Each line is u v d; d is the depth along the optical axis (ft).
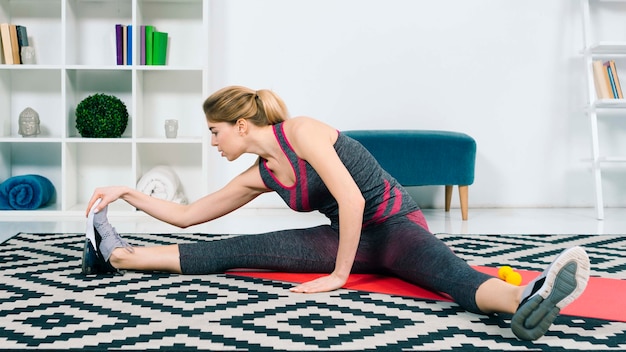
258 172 8.23
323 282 7.53
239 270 8.63
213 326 6.20
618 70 15.72
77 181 15.25
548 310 5.64
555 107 15.67
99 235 8.26
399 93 15.47
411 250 7.41
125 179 15.33
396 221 7.91
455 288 6.73
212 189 15.44
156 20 15.16
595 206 14.35
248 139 7.80
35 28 14.99
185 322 6.32
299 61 15.34
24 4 14.94
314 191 7.86
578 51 15.65
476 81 15.53
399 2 15.35
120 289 7.55
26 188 14.30
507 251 10.21
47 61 15.03
